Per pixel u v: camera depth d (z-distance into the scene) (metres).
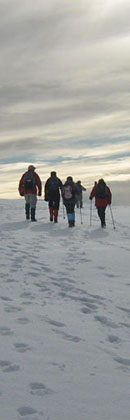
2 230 17.17
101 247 13.95
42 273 9.91
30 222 20.05
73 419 4.00
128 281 9.68
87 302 7.97
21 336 5.91
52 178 20.19
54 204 20.19
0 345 5.53
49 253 12.55
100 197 18.83
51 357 5.32
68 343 5.84
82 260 11.76
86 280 9.60
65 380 4.75
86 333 6.32
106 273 10.34
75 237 15.96
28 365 5.04
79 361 5.29
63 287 8.86
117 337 6.28
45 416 4.01
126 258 12.16
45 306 7.43
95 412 4.13
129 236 16.64
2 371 4.84
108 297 8.34
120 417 4.07
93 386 4.66
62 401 4.29
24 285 8.68
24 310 7.08
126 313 7.48
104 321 6.96
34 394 4.38
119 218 24.41
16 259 11.27
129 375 5.02
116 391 4.58
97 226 19.48
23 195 20.84
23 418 3.94
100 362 5.32
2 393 4.35
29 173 20.45
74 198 18.64
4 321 6.45
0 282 8.74
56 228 18.20
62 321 6.73
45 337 5.97
